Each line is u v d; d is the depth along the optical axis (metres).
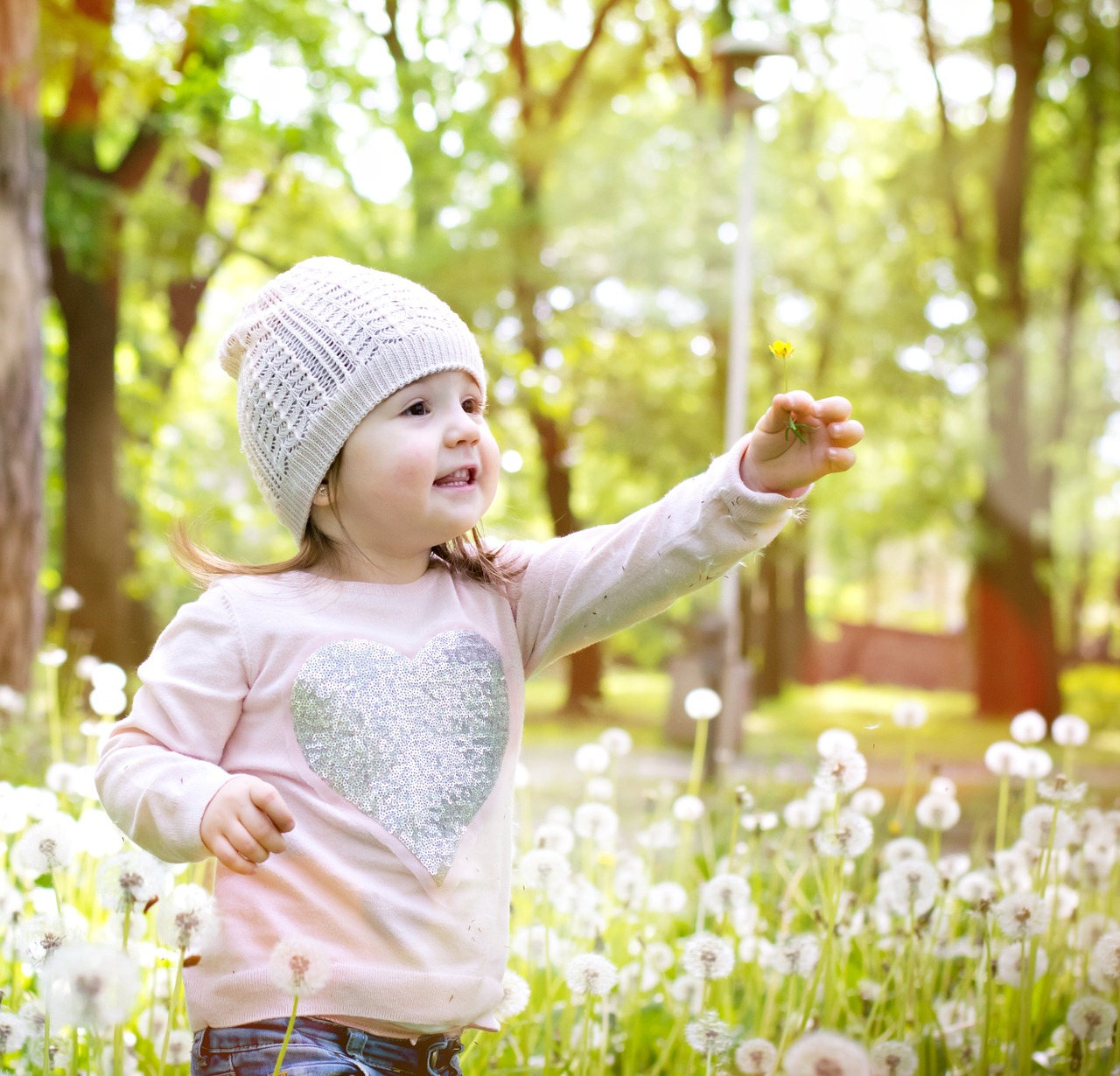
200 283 15.57
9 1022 1.95
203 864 2.64
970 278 19.52
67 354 13.84
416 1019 1.77
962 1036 2.48
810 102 20.00
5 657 6.73
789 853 3.28
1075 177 20.28
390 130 15.98
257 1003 1.73
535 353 17.45
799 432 1.86
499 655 1.99
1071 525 31.08
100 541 13.73
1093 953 2.51
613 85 19.28
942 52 20.53
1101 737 16.00
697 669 11.66
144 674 1.88
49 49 8.33
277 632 1.87
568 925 2.87
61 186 12.49
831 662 36.62
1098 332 23.66
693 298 17.83
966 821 5.80
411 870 1.80
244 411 2.02
